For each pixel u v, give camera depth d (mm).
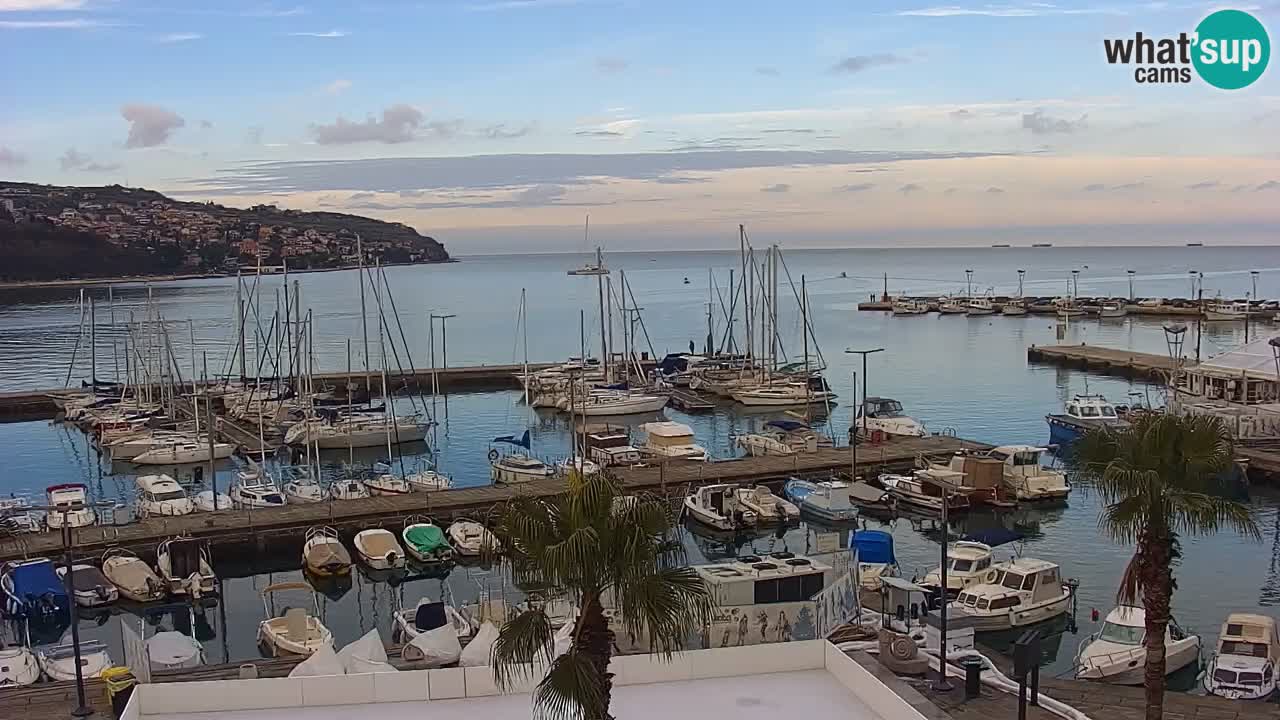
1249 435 69625
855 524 58312
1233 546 52031
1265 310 170500
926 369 123562
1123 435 21594
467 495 61625
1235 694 30812
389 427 77688
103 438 87688
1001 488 60250
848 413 96125
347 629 44875
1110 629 35094
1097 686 29516
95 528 55344
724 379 108812
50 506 58719
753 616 26188
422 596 49062
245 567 54500
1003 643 39438
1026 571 40500
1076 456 22453
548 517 15508
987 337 158125
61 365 141875
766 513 57750
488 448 84312
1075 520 57938
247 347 158500
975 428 87375
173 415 95625
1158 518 20906
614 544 14977
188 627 45156
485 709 20062
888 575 42594
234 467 81188
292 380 109188
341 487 64188
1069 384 109812
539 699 15266
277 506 59500
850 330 173125
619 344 165375
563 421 96500
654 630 15047
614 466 69500
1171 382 86375
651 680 21094
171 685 19828
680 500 60781
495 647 16219
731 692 20641
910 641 26766
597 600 15344
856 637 28500
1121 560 50344
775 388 101688
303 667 22281
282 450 83688
